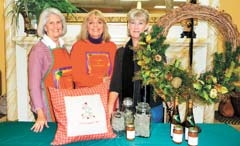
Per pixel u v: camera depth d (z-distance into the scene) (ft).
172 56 9.48
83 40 8.08
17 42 9.21
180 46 9.40
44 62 7.05
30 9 8.66
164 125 6.54
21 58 9.43
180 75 5.72
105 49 8.11
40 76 6.91
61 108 5.59
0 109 9.68
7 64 9.41
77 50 7.99
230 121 9.21
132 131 5.66
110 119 6.05
